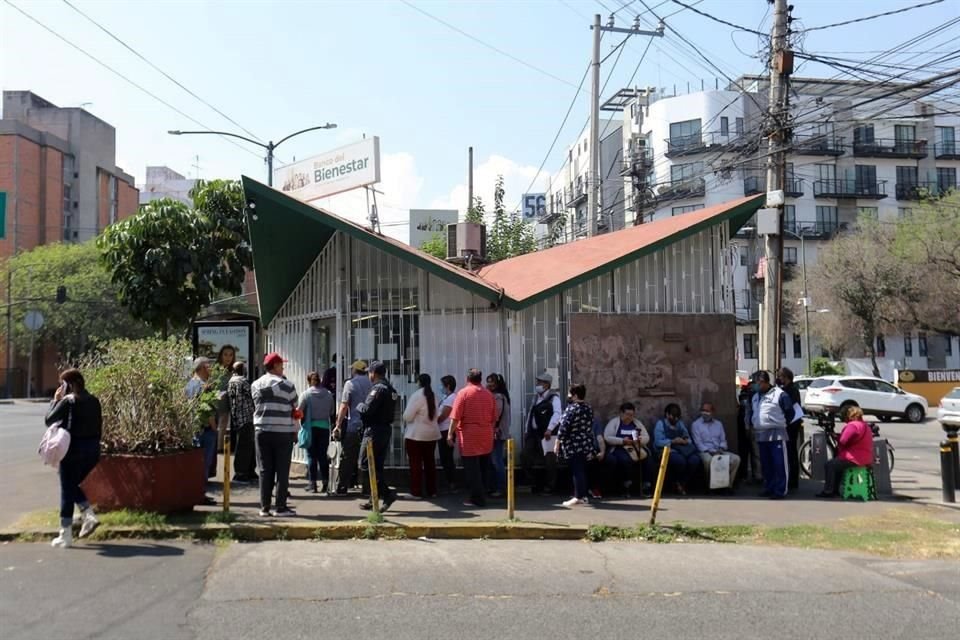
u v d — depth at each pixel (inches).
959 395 1024.2
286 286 555.5
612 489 464.1
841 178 2300.7
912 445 864.3
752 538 360.8
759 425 464.8
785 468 460.4
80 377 334.0
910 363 2314.2
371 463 370.3
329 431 458.9
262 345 674.8
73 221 2832.2
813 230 2274.9
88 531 337.1
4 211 472.7
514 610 249.0
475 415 415.2
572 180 2417.6
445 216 1914.4
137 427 371.9
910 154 2301.9
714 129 2081.7
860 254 1628.9
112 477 364.8
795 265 2096.5
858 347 1894.7
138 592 261.4
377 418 403.2
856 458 458.6
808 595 271.0
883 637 228.4
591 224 815.1
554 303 492.7
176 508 372.2
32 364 2230.6
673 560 318.3
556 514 395.2
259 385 379.6
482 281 493.0
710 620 241.8
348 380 456.1
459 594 265.6
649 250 499.8
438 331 491.2
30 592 260.1
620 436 457.1
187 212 612.1
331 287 510.0
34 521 359.3
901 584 286.4
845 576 296.7
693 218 531.2
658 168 2158.0
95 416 332.5
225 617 237.5
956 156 2325.3
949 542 352.2
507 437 457.7
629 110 2217.0
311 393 455.5
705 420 479.8
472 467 415.2
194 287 619.8
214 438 468.1
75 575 281.3
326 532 352.2
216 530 344.8
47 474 522.0
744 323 2076.8
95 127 2957.7
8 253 2529.5
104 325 2102.6
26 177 2605.8
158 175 3855.8
